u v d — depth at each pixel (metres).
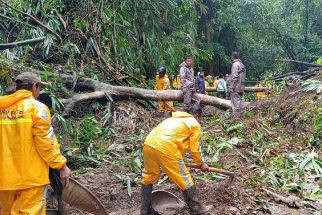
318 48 21.03
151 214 4.80
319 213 4.82
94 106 9.05
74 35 10.66
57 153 3.53
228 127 8.35
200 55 16.19
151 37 12.40
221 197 5.00
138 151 7.13
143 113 9.36
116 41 11.23
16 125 3.47
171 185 5.74
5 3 9.54
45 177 3.57
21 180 3.44
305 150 7.09
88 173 6.34
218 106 10.49
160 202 4.93
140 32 12.38
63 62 10.32
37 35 9.75
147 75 12.80
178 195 5.36
